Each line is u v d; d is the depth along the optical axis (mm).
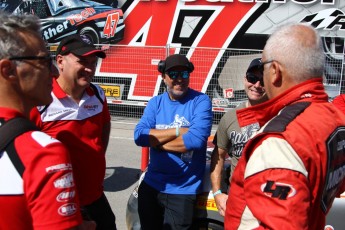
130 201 3543
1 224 1291
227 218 1594
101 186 2889
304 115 1442
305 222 1302
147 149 4965
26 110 1465
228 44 8844
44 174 1284
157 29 9250
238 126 2830
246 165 1456
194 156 3008
